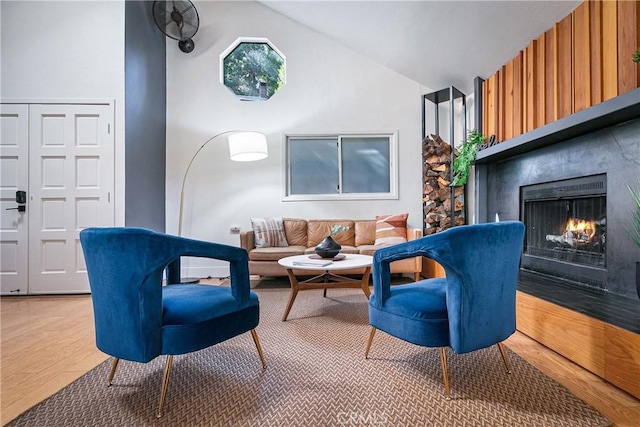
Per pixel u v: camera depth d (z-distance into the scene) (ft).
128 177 10.04
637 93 4.50
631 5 5.24
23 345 5.71
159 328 3.72
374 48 11.89
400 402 3.80
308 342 5.73
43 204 9.64
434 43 9.86
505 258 4.09
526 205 8.39
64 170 9.71
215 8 12.69
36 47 9.77
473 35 8.71
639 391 3.76
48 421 3.50
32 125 9.68
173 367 4.78
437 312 4.00
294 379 4.38
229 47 12.70
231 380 4.37
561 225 7.33
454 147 11.91
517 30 7.79
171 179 12.38
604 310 4.78
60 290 9.61
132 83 10.31
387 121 12.76
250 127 12.65
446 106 12.72
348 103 12.79
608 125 5.74
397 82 12.76
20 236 9.57
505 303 4.24
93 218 9.75
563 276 7.05
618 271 5.70
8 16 9.73
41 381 4.43
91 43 9.85
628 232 5.49
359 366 4.76
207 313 3.99
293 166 13.02
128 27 10.14
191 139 12.49
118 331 3.69
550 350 5.24
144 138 10.94
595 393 3.95
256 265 10.37
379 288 4.65
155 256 3.60
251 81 13.42
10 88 9.70
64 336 6.16
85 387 4.23
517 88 8.38
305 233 12.11
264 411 3.64
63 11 9.82
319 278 7.73
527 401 3.78
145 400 3.91
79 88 9.80
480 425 3.35
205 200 12.51
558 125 6.11
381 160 13.05
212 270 12.38
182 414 3.60
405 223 11.81
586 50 6.16
